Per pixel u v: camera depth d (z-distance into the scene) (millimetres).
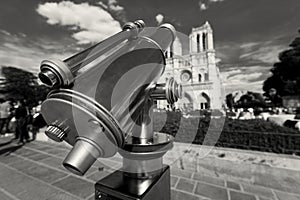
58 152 4133
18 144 5086
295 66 27141
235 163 3033
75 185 2406
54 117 632
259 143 4020
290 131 4203
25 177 2695
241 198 2049
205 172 2660
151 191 834
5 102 7633
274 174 2646
